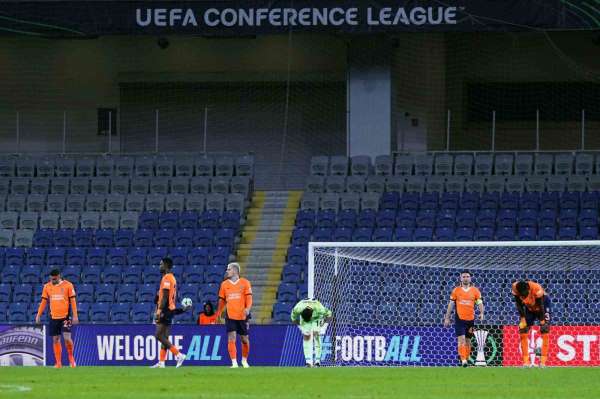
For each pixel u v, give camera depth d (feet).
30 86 478.59
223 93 472.03
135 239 412.36
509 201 409.08
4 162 455.63
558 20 380.17
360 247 335.26
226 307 263.70
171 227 418.92
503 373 229.04
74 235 416.46
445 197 413.18
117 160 452.76
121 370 251.60
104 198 433.07
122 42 478.18
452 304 270.67
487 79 458.50
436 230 398.83
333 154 463.42
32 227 424.46
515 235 393.70
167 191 438.81
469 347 284.61
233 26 395.96
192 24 397.60
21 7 405.59
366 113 423.23
